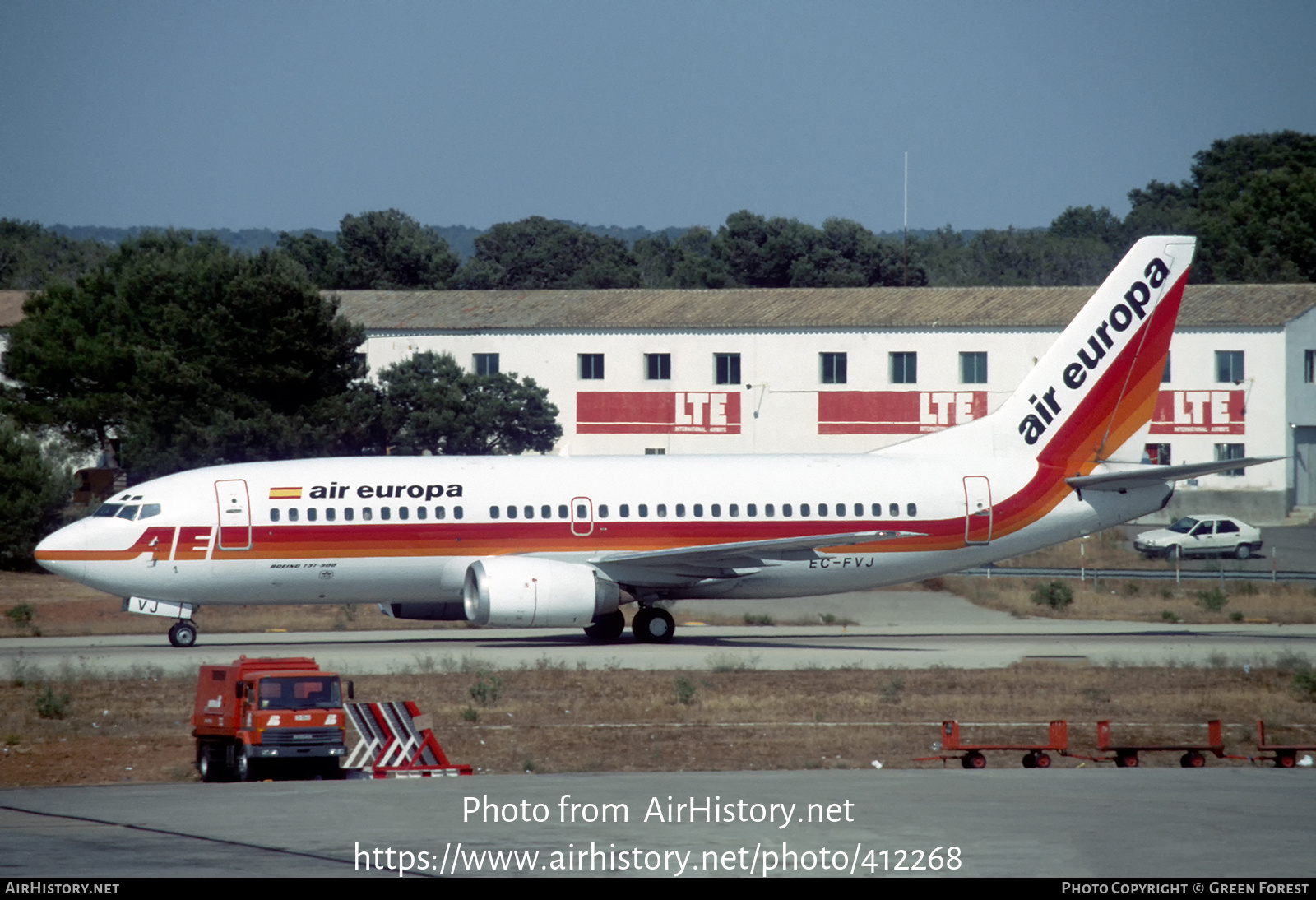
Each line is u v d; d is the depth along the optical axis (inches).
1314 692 5182.1
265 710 3599.9
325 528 6284.5
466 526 6397.6
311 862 2519.7
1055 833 2760.8
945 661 5905.5
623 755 4183.1
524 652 6136.8
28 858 2539.4
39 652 6112.2
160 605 6309.1
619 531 6525.6
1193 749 4119.1
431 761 3961.6
